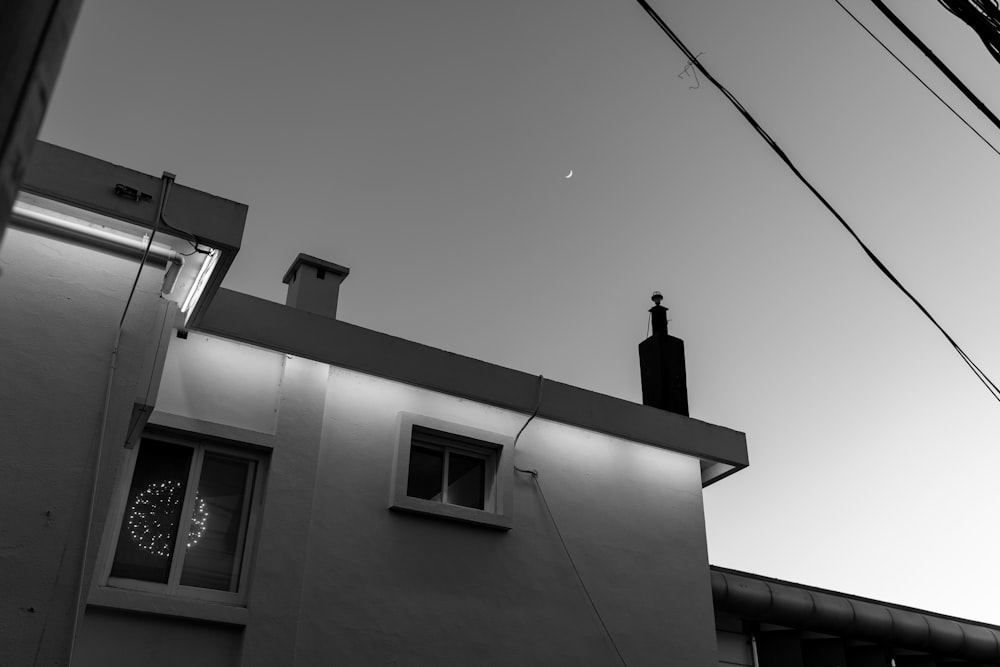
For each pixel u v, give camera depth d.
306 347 8.57
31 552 5.16
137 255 6.40
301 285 9.63
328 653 7.62
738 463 11.28
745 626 12.52
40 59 0.47
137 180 6.38
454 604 8.52
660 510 10.55
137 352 6.09
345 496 8.38
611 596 9.61
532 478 9.73
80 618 5.23
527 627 8.88
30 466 5.38
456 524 8.98
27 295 5.88
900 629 13.47
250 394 8.26
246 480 8.07
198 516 7.68
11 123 0.44
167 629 7.06
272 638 7.33
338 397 8.80
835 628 12.85
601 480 10.26
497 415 9.82
